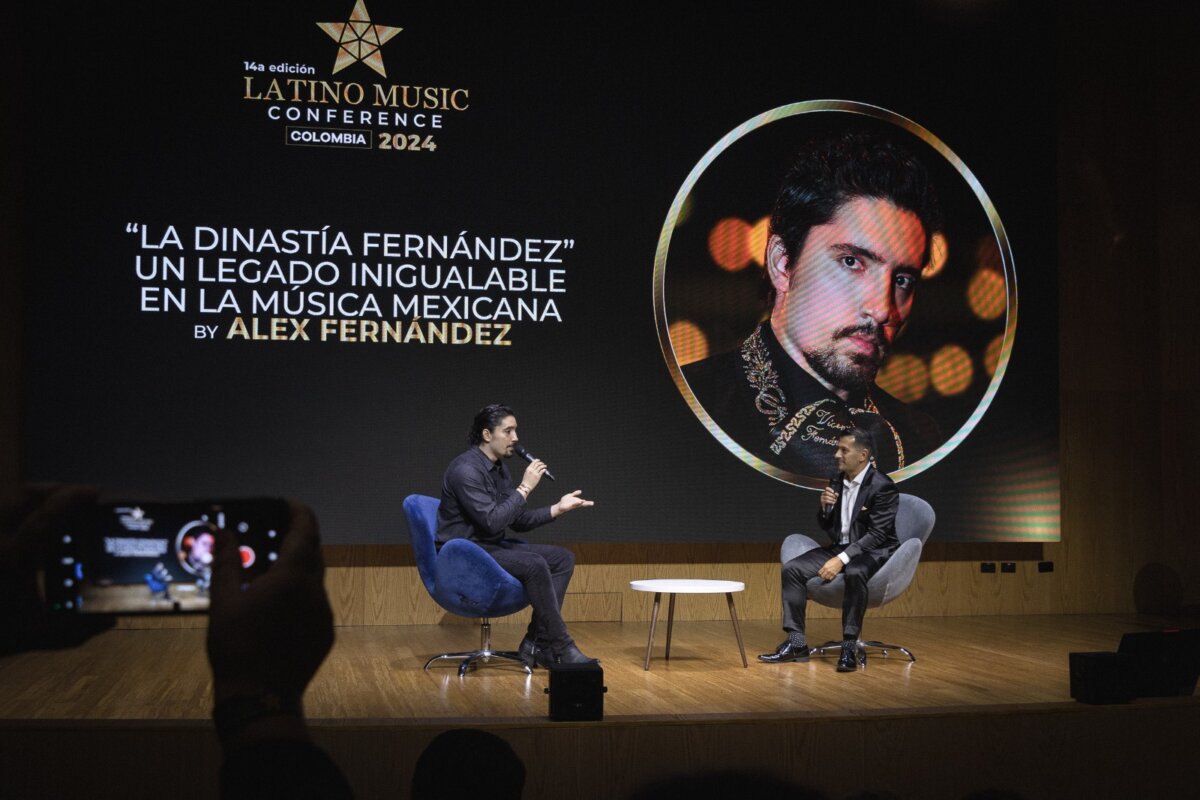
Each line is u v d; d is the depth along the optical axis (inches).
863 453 192.5
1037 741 145.7
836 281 243.6
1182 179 262.1
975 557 256.7
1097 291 261.6
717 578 247.1
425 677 173.9
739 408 239.5
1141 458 262.2
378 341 227.6
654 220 238.4
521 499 180.9
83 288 217.0
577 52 237.5
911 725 142.7
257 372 222.8
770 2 244.4
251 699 27.1
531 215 234.4
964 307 248.5
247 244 223.6
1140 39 261.6
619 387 235.6
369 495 225.9
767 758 139.2
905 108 248.5
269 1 226.4
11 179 220.4
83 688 163.5
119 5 220.5
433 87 231.9
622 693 160.7
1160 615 258.5
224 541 29.0
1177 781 149.1
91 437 216.1
